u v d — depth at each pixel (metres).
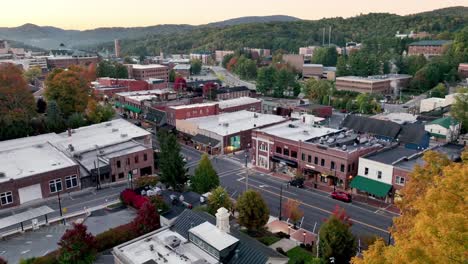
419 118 106.94
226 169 75.12
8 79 95.06
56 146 74.38
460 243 17.31
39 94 138.88
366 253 23.00
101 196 61.28
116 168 67.75
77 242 38.28
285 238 47.16
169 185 60.00
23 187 57.91
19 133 86.81
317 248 38.66
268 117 101.62
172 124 102.50
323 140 70.94
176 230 37.69
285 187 65.19
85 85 110.50
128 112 128.38
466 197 21.62
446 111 113.31
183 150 88.62
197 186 58.44
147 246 35.06
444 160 34.28
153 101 120.38
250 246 32.72
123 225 46.53
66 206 57.25
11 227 49.94
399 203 36.25
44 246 45.47
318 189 64.44
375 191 58.06
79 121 96.94
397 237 24.42
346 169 62.78
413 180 35.38
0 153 69.88
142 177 64.88
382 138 81.88
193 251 33.53
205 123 95.69
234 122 95.75
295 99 163.75
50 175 60.47
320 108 119.06
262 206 46.53
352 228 49.81
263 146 76.00
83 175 64.50
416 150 66.75
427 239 19.20
